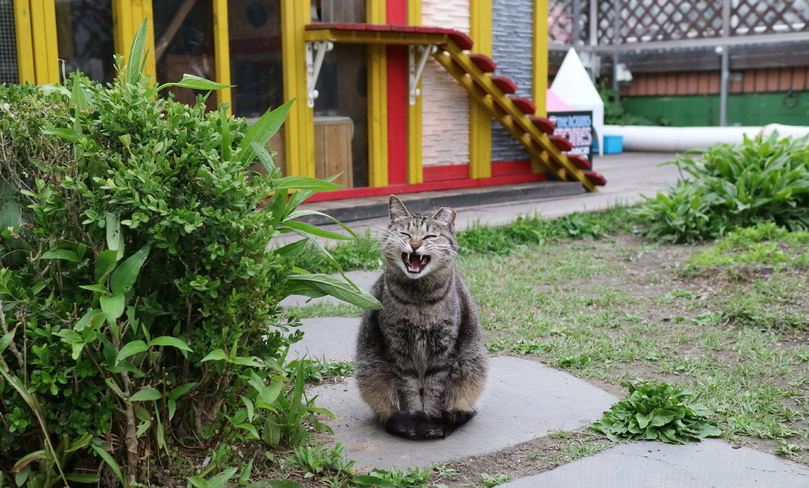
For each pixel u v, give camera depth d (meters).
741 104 18.38
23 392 2.71
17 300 2.86
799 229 8.30
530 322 5.63
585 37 19.83
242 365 3.13
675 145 17.81
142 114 2.99
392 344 3.85
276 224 3.32
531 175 11.48
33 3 7.15
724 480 3.31
